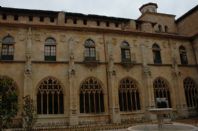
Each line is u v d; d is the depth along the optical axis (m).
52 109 34.06
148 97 38.66
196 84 44.12
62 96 35.00
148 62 41.22
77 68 36.50
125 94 38.25
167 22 51.50
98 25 43.34
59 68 35.66
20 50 34.69
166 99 40.81
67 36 37.50
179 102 41.09
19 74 33.59
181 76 42.75
